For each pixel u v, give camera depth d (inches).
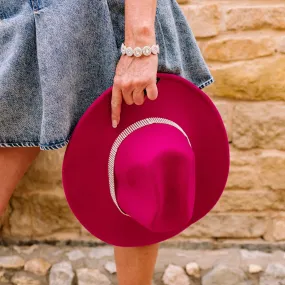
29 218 71.7
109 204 45.4
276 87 67.9
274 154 69.6
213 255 69.9
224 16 66.8
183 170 39.0
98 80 42.3
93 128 41.1
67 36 38.9
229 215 71.6
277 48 67.1
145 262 53.0
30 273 66.2
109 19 41.1
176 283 64.3
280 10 66.1
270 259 68.9
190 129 44.9
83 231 72.6
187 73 48.2
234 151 69.9
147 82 38.2
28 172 70.1
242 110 68.7
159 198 38.4
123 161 40.6
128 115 42.0
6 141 41.1
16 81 39.7
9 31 40.1
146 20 38.3
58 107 38.8
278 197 70.9
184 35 48.3
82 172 42.9
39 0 38.9
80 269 66.6
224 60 67.7
